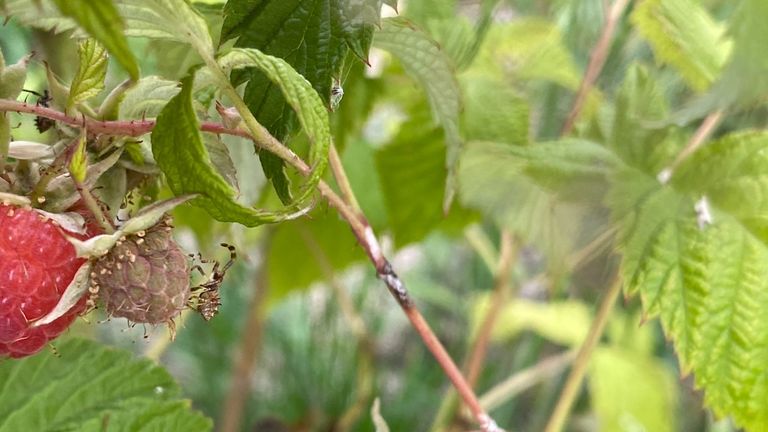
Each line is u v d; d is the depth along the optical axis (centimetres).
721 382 30
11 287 21
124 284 22
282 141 23
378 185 43
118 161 23
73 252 22
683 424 58
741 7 28
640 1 33
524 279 52
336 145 34
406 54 27
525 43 40
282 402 54
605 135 35
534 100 47
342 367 54
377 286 59
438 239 71
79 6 17
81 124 22
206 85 21
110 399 28
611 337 55
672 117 33
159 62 26
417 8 30
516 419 64
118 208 23
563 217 33
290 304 61
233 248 24
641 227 31
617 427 51
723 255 31
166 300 22
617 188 32
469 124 35
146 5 21
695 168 32
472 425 42
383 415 55
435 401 58
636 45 45
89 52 21
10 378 28
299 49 23
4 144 22
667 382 52
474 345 44
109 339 54
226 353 55
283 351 55
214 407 54
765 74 28
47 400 28
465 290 71
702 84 34
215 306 23
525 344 63
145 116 22
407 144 40
